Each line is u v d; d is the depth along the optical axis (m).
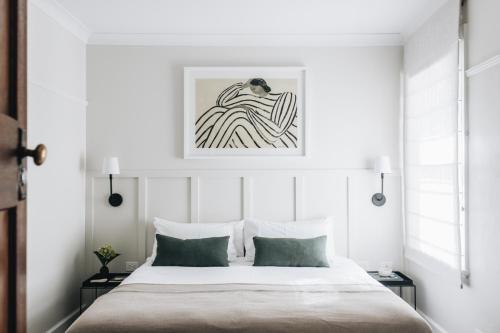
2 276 0.87
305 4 3.21
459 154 2.96
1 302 0.87
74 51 3.62
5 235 0.88
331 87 3.92
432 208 3.25
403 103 3.92
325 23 3.60
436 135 3.17
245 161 3.92
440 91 3.09
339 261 3.52
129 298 2.45
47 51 3.12
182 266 3.31
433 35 3.23
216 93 3.92
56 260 3.29
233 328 2.10
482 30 2.61
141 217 3.87
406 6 3.24
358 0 3.14
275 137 3.91
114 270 3.86
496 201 2.44
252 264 3.43
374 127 3.91
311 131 3.92
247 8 3.28
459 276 2.78
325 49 3.92
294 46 3.92
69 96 3.49
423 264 3.43
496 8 2.44
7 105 0.90
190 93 3.91
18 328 0.93
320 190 3.92
